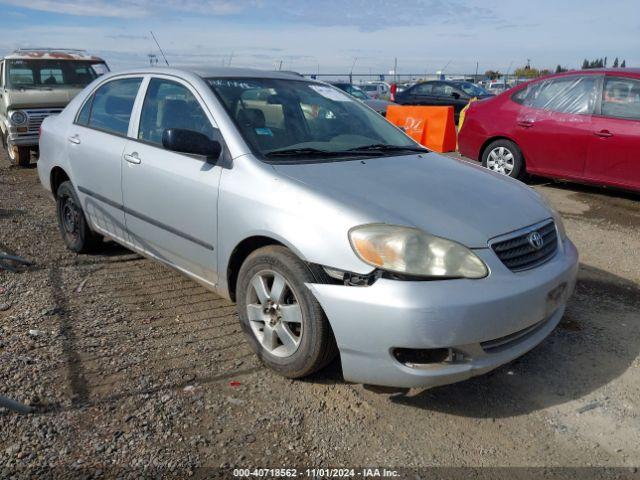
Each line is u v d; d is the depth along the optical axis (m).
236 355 3.36
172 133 3.27
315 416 2.81
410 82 27.41
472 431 2.74
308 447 2.59
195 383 3.05
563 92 7.26
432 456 2.56
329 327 2.82
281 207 2.95
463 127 8.46
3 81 9.88
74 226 5.00
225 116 3.47
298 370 2.96
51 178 5.17
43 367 3.15
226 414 2.80
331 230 2.74
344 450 2.58
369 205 2.83
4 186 8.20
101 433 2.63
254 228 3.05
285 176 3.09
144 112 4.09
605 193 7.58
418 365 2.66
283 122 3.69
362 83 27.36
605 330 3.79
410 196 2.99
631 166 6.58
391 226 2.68
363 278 2.65
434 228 2.73
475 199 3.10
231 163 3.30
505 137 7.84
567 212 6.73
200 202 3.41
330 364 3.27
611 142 6.68
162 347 3.43
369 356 2.66
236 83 3.86
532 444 2.66
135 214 4.05
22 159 9.75
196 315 3.89
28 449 2.52
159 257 4.00
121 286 4.37
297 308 2.90
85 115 4.79
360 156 3.58
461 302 2.56
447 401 2.97
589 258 5.21
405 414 2.85
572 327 3.83
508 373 3.26
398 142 4.09
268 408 2.86
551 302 2.96
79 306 3.98
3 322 3.69
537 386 3.13
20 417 2.72
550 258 3.10
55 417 2.73
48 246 5.29
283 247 2.99
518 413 2.89
